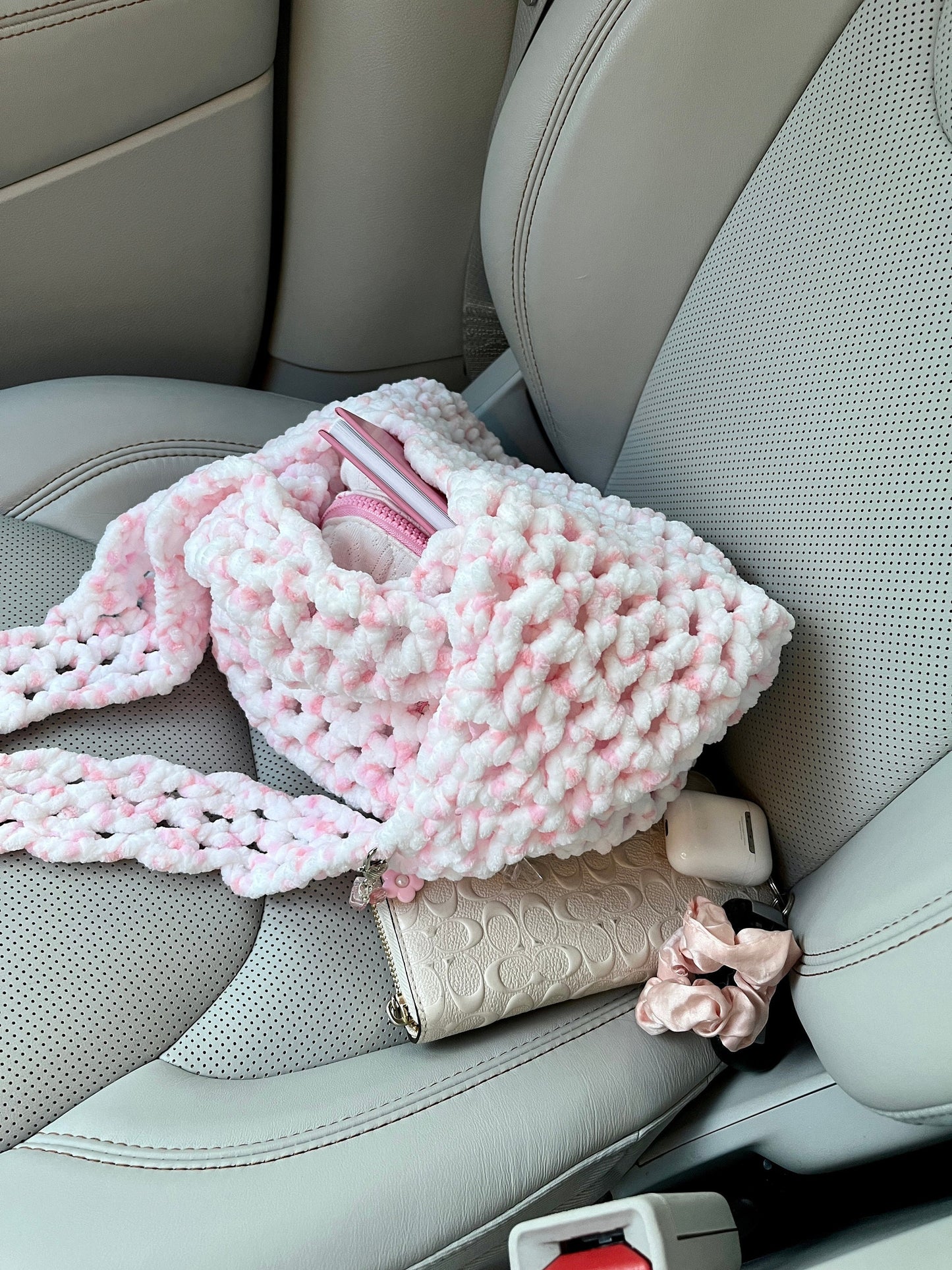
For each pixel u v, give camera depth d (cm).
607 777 55
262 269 92
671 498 73
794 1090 64
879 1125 60
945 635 53
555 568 54
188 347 95
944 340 53
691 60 57
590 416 78
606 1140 59
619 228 64
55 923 57
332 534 63
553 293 69
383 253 91
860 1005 52
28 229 76
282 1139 53
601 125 60
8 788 59
